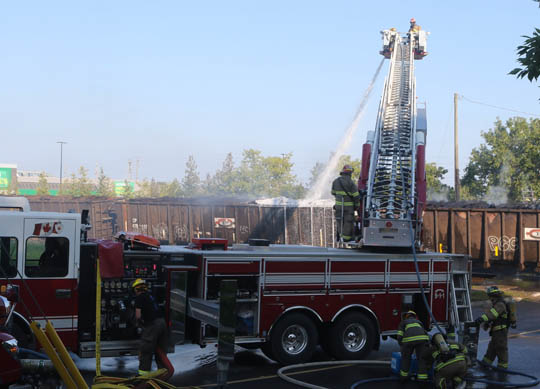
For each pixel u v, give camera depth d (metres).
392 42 18.42
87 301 8.51
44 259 8.33
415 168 11.74
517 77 9.85
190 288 9.32
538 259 22.59
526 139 48.09
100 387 6.59
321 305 9.95
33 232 8.26
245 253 9.45
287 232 27.06
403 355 8.76
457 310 11.25
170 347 8.80
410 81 14.72
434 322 9.98
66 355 6.23
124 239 9.18
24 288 8.16
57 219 8.38
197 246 10.05
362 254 10.39
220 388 7.01
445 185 51.12
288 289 9.70
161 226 28.39
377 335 10.50
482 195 49.31
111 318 8.58
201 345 9.09
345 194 11.55
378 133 12.52
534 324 14.43
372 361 9.85
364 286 10.33
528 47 9.73
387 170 11.93
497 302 9.63
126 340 8.66
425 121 12.51
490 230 23.05
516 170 48.41
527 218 22.64
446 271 11.17
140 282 8.00
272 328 9.59
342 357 10.09
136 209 28.77
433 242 23.03
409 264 10.82
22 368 6.54
